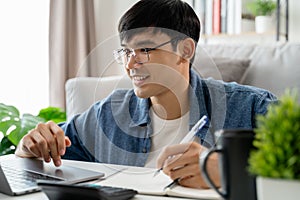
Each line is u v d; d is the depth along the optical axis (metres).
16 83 2.88
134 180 1.01
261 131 0.56
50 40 2.99
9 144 2.33
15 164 1.15
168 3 1.05
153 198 0.87
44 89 3.04
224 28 2.92
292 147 0.52
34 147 1.18
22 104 2.92
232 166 0.64
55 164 1.13
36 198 0.87
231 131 0.64
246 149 0.63
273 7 2.88
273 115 0.54
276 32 2.83
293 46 2.13
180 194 0.88
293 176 0.51
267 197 0.54
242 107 1.29
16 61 2.89
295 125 0.52
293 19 2.90
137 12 1.02
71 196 0.77
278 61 2.10
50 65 2.99
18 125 2.22
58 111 2.55
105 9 3.38
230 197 0.65
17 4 2.89
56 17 3.01
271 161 0.52
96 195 0.75
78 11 3.14
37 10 3.00
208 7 2.96
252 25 2.97
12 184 0.95
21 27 2.91
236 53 2.24
